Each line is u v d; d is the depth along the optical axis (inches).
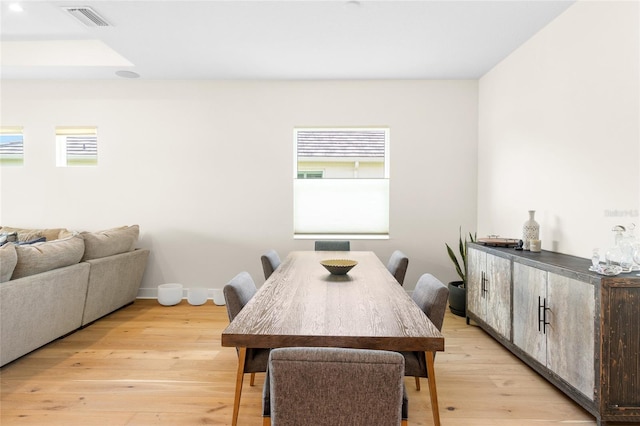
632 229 86.1
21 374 99.3
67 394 89.5
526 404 85.9
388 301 72.4
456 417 80.8
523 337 102.8
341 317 62.7
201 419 79.7
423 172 173.0
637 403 73.7
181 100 173.8
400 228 173.8
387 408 42.9
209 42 131.3
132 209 175.6
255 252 175.2
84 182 175.8
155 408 83.8
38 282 108.8
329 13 111.2
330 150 180.7
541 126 121.6
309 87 173.0
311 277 93.9
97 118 174.4
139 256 164.9
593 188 98.5
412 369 68.4
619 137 89.7
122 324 140.3
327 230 179.9
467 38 127.8
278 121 173.6
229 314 74.7
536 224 117.0
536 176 124.6
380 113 172.4
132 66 156.1
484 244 132.8
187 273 175.8
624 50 88.0
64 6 107.0
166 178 174.9
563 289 85.7
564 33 109.7
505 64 145.4
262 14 111.6
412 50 137.7
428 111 172.1
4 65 156.0
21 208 176.7
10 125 175.3
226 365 105.7
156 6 107.2
